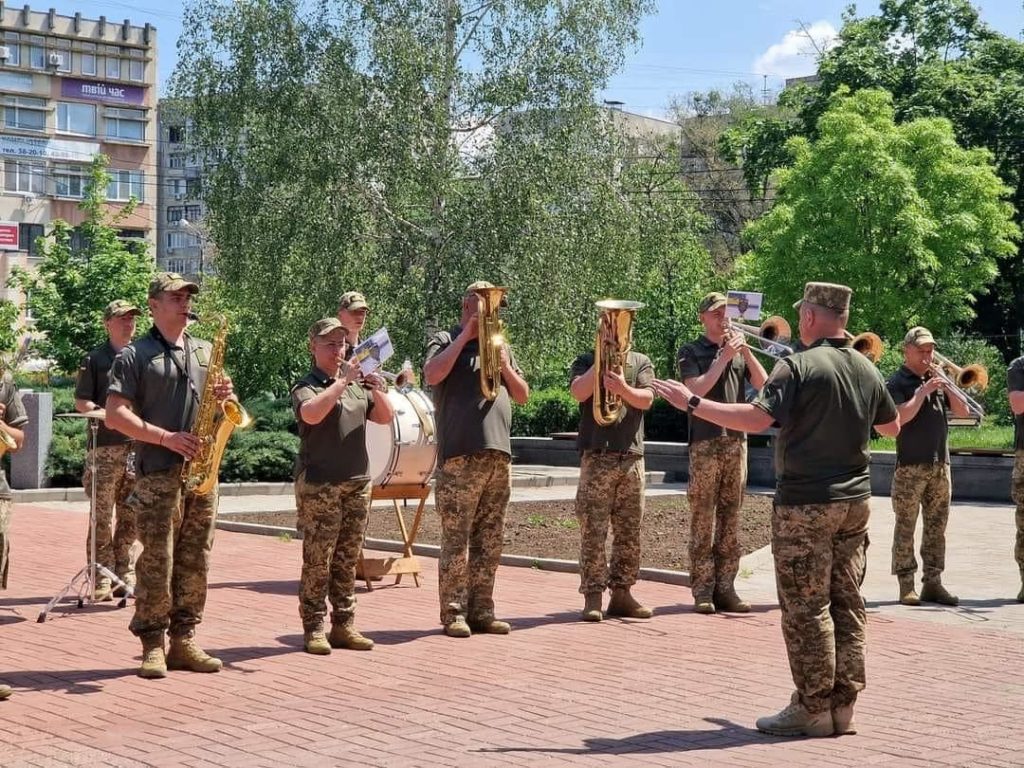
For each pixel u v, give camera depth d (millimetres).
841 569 6688
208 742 6293
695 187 58625
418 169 26312
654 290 33344
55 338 30359
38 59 76875
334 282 26609
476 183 27266
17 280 32031
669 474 24047
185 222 34438
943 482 10836
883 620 10125
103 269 30172
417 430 11047
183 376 7762
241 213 27391
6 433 9297
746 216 58438
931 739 6531
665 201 31266
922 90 39781
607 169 27859
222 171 27766
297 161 26609
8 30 75750
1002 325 43781
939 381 10617
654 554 13312
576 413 29875
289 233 26781
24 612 9922
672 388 6672
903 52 42875
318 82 26906
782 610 6656
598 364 9617
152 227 81625
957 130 39625
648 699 7344
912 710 7188
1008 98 39438
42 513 16844
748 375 10445
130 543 10609
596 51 27625
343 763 5938
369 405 8742
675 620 9961
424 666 8156
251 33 27281
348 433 8523
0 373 9648
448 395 9281
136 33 80062
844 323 6875
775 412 6516
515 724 6730
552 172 26766
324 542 8500
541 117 27250
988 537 15797
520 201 26422
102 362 10289
